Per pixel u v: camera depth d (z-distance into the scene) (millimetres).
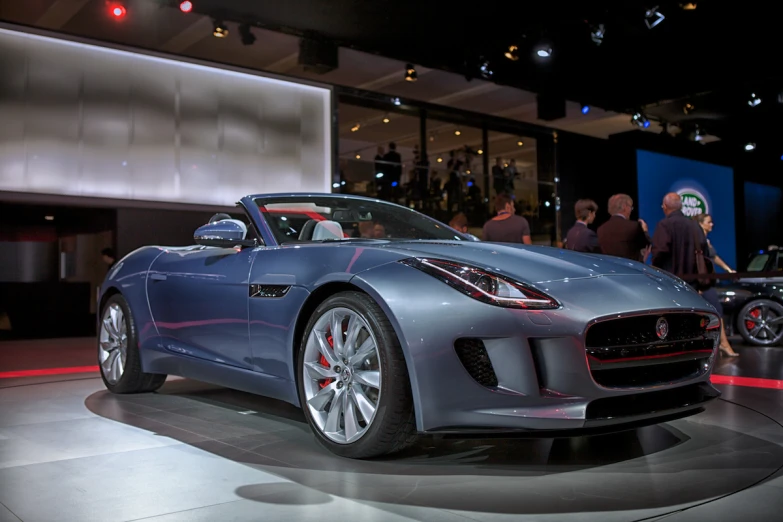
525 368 2111
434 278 2227
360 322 2318
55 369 5074
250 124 8805
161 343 3398
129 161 8008
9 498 1927
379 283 2271
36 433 2758
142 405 3383
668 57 9156
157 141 8180
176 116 8297
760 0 7480
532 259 2432
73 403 3451
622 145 13461
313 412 2473
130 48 7973
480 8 7883
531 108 12305
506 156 12094
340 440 2363
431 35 8711
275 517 1769
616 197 5289
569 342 2102
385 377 2205
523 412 2102
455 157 11422
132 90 8031
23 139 7391
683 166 14258
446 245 2602
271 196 3295
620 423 2152
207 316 3047
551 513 1790
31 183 7430
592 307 2152
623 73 9734
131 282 3605
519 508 1830
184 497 1934
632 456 2363
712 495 1925
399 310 2188
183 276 3242
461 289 2184
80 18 8766
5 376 4594
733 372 4637
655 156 13656
